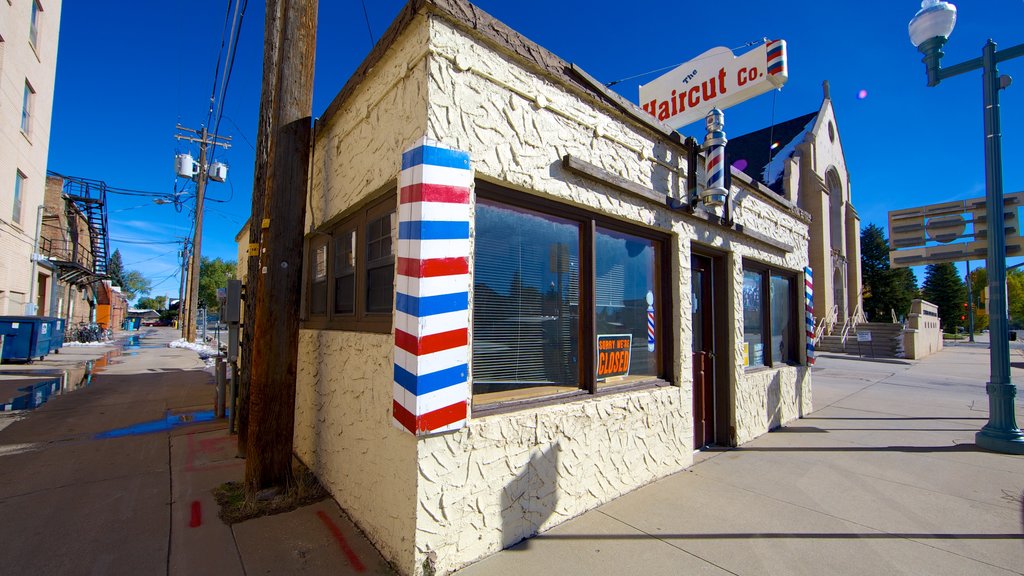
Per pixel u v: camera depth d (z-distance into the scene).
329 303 4.50
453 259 2.81
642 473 4.23
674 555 3.02
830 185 29.41
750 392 5.98
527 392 3.54
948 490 4.23
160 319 81.00
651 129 4.54
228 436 5.66
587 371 3.94
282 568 2.79
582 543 3.16
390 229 3.37
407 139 3.02
